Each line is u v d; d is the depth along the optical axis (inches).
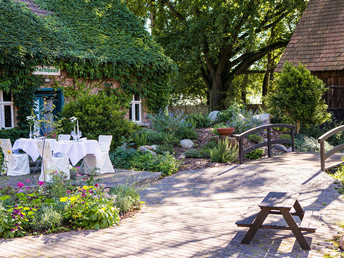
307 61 831.7
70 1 722.8
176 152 557.0
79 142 395.2
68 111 534.6
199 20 1075.3
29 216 244.2
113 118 537.0
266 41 1374.3
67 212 252.4
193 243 210.1
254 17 1053.2
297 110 676.7
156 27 1282.0
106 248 204.2
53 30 633.0
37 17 632.4
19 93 577.9
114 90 685.3
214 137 608.1
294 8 1125.7
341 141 684.1
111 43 691.4
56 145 396.8
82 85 643.5
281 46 1206.3
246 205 298.8
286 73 695.1
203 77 1288.1
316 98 679.1
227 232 229.0
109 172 428.8
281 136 631.2
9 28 573.3
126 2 1182.3
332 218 246.5
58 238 223.6
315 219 212.2
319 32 869.8
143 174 413.7
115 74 677.3
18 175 422.0
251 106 1380.4
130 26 762.8
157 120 658.2
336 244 200.1
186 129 626.2
